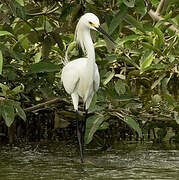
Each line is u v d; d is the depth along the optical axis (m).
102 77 12.77
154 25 13.09
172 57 12.57
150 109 13.28
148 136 15.79
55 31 11.89
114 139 15.08
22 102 13.41
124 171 10.66
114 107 12.31
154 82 12.90
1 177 10.04
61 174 10.37
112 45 11.21
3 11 11.29
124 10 10.47
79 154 12.84
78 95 12.50
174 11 12.25
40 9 12.30
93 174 10.37
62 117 14.10
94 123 11.82
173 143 14.48
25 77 13.09
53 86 14.02
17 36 14.19
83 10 11.55
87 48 11.72
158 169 10.84
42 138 15.48
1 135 14.73
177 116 12.39
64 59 13.23
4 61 12.43
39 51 13.62
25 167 11.09
